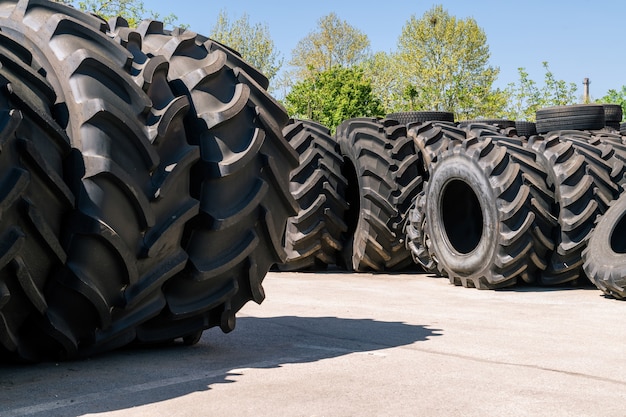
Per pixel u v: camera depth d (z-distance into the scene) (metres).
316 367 3.49
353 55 63.75
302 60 64.06
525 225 6.94
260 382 3.16
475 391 3.03
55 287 3.21
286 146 3.91
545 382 3.21
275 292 6.92
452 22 55.03
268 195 3.86
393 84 60.88
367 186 8.96
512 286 7.37
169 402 2.80
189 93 3.70
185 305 3.68
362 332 4.55
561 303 6.08
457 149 7.62
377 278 8.48
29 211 2.96
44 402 2.79
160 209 3.41
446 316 5.29
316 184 9.22
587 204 7.14
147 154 3.34
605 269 6.39
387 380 3.22
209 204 3.60
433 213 7.98
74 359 3.55
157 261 3.45
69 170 3.21
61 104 3.28
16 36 3.50
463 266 7.35
